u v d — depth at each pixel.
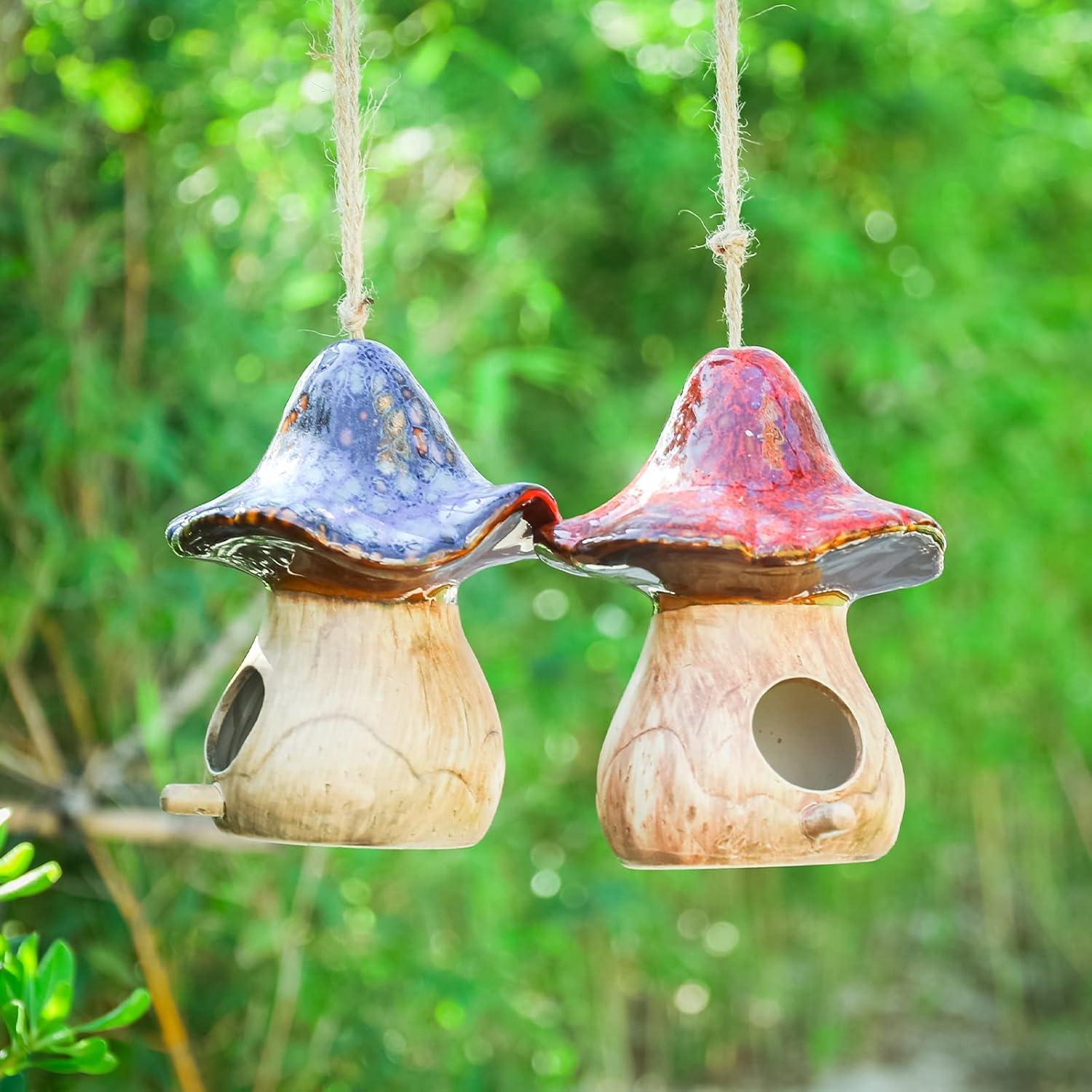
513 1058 4.42
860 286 4.98
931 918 5.79
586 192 4.77
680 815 2.11
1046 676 5.57
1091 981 5.99
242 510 2.00
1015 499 5.32
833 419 5.12
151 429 3.58
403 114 4.18
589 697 4.88
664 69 4.77
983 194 5.24
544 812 4.84
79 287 3.55
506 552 2.20
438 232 4.42
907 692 5.36
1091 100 5.26
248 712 2.24
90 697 3.65
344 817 2.08
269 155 3.98
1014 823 5.87
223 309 3.76
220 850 3.64
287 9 3.98
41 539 3.56
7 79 3.54
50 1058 2.32
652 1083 5.59
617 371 5.07
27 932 3.54
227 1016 3.76
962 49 5.12
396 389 2.18
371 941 4.00
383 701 2.11
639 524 2.05
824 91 4.92
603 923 5.02
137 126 3.71
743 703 2.13
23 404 3.62
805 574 2.12
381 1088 3.95
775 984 5.55
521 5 4.65
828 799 2.11
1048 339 5.12
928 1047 5.77
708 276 4.97
